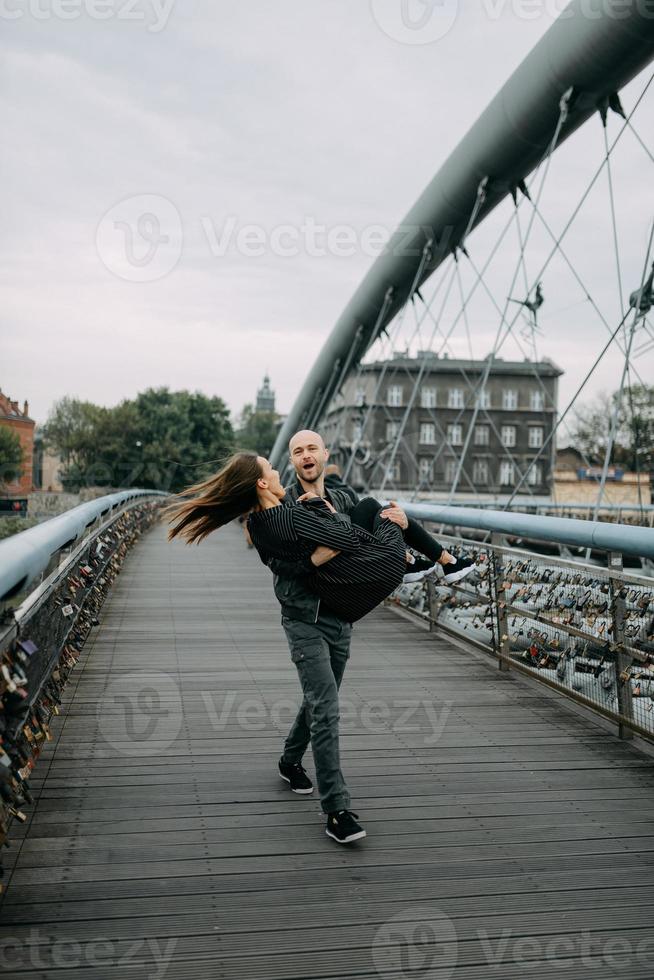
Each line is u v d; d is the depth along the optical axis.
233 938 2.04
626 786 3.12
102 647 5.53
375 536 2.75
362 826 2.73
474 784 3.12
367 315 20.53
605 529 3.57
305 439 2.90
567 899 2.27
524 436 57.78
